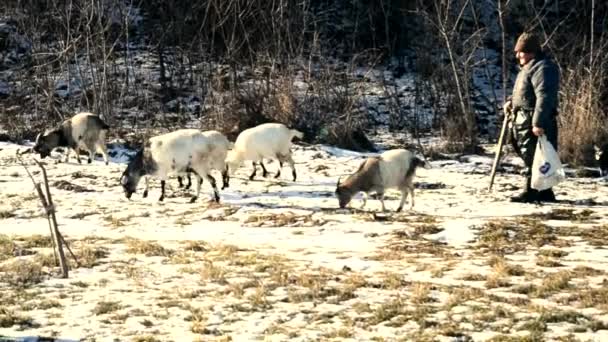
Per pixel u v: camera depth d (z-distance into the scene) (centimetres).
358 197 2325
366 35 5212
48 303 1334
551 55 4466
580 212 2034
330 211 2105
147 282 1468
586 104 3369
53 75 4428
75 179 2717
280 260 1606
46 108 4116
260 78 4209
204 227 1992
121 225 2036
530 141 2167
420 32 5150
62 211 2216
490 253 1638
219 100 3941
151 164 2319
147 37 5219
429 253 1652
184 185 2612
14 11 5234
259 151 2680
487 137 3944
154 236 1898
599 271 1466
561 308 1255
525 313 1230
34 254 1716
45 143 3045
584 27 4916
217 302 1332
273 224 1995
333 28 5291
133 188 2347
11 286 1455
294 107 3781
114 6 5178
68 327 1220
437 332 1150
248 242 1809
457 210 2105
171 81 4597
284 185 2592
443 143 3688
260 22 4750
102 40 4050
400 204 2102
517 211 2070
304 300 1326
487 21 5388
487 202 2223
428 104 4397
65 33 4881
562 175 2108
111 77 4519
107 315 1275
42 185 2583
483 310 1244
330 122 3753
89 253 1669
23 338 1169
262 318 1241
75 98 4331
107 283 1466
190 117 4162
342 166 2972
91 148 3073
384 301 1312
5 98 4462
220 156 2453
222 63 4719
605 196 2366
